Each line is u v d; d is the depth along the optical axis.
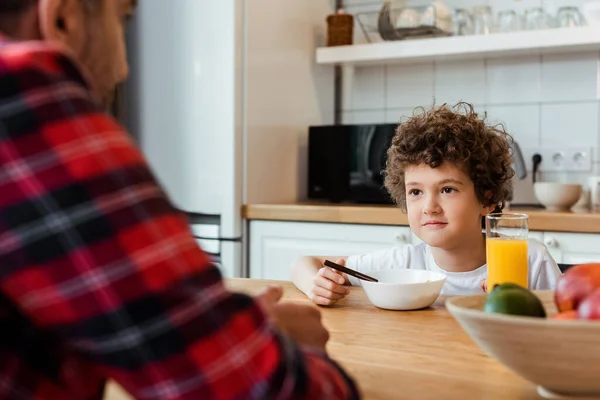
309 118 2.78
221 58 2.37
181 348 0.39
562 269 1.50
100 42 0.51
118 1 0.53
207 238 2.43
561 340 0.57
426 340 0.90
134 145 0.44
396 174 1.52
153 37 2.50
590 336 0.56
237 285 1.38
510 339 0.60
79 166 0.39
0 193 0.39
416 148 1.37
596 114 2.46
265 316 0.45
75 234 0.38
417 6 2.78
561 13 2.40
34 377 0.45
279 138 2.59
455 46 2.42
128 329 0.39
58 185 0.39
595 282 0.68
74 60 0.43
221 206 2.40
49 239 0.39
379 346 0.87
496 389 0.68
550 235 2.00
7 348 0.44
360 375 0.74
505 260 1.09
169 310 0.39
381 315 1.08
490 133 1.49
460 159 1.34
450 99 2.71
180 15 2.44
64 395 0.46
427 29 2.56
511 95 2.60
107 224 0.39
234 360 0.41
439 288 1.14
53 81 0.40
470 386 0.69
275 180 2.57
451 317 1.06
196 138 2.44
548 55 2.53
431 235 1.38
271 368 0.42
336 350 0.85
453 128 1.38
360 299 1.22
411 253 1.55
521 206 2.52
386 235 2.17
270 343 0.43
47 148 0.39
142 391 0.40
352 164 2.50
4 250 0.39
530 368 0.62
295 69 2.68
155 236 0.40
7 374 0.44
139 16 2.52
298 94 2.70
